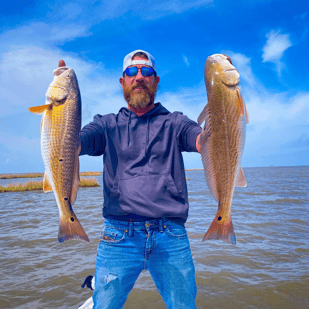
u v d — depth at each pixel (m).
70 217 1.70
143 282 4.42
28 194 20.75
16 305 3.66
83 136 1.92
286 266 4.99
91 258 5.46
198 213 10.63
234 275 4.60
